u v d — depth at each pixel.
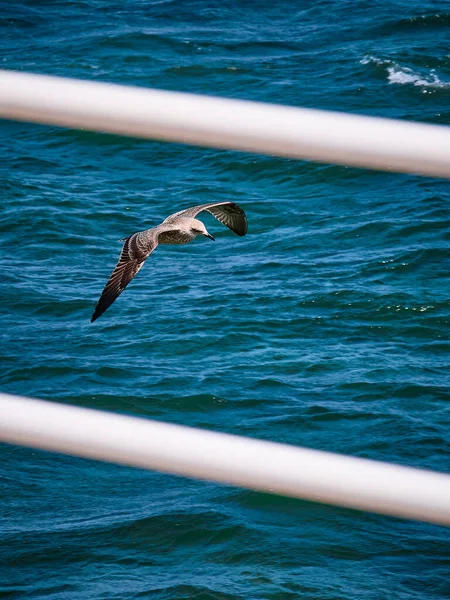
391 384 18.52
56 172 29.58
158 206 27.53
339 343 20.17
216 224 26.12
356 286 22.48
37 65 38.22
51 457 16.23
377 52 38.56
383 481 1.99
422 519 1.97
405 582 13.21
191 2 45.91
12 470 15.80
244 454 2.03
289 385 18.56
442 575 13.38
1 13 44.03
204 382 18.64
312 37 41.38
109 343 20.30
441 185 28.31
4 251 24.64
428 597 12.88
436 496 1.96
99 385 18.67
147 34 40.97
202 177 29.25
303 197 27.88
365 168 2.00
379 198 27.64
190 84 36.69
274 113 2.00
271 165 29.41
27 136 31.89
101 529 14.35
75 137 31.55
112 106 2.03
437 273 23.20
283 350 19.89
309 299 21.92
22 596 12.97
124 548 13.96
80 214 26.72
